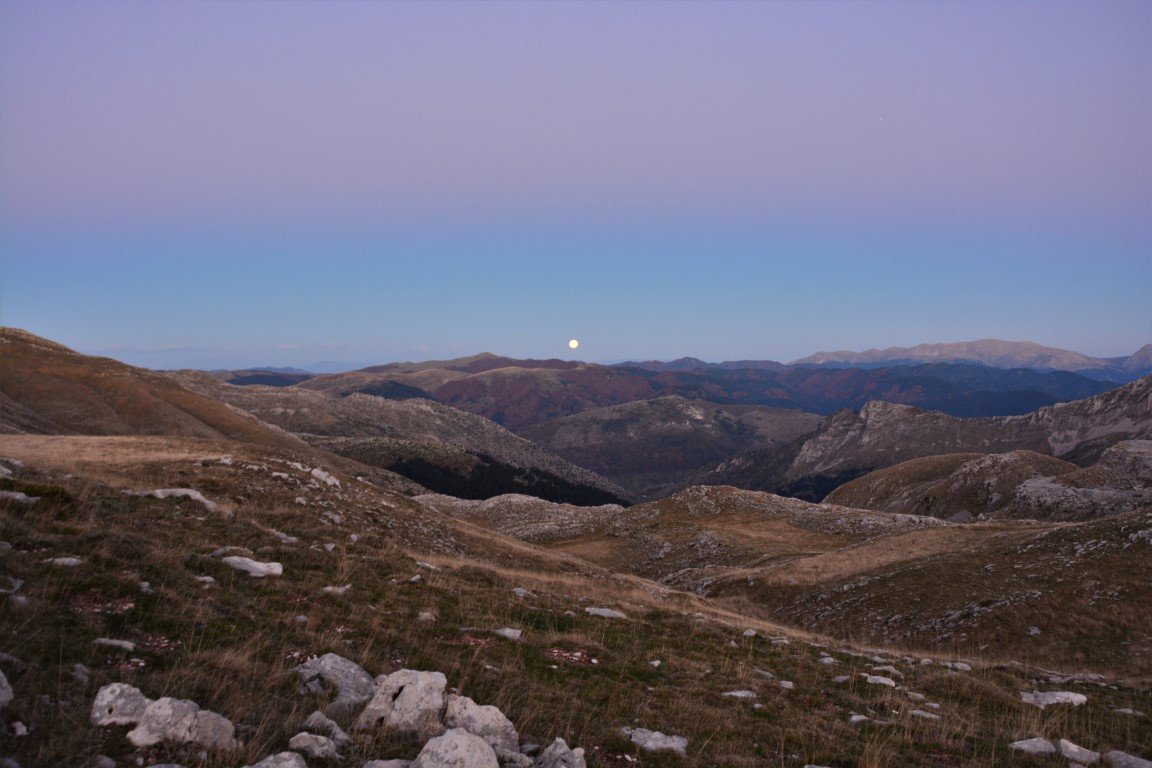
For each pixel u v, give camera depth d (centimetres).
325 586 1336
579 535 7894
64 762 529
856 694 1326
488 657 1130
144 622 881
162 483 2252
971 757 993
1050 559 3412
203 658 813
